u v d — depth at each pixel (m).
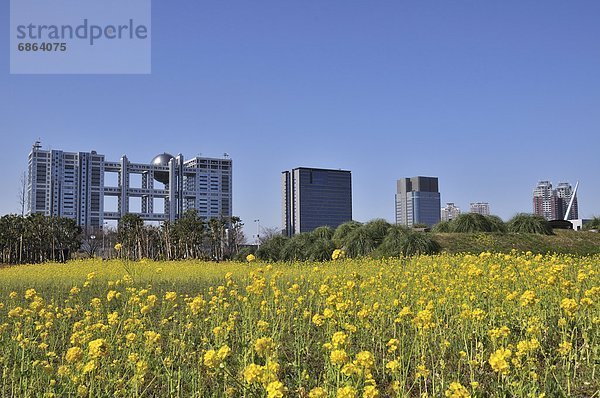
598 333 7.30
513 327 8.30
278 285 12.98
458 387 4.40
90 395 5.25
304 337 8.34
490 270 12.48
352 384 5.09
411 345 7.33
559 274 10.49
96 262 24.48
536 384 5.62
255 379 4.42
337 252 12.47
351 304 8.72
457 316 7.96
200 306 7.92
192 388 5.89
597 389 6.01
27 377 6.12
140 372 5.69
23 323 9.23
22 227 47.78
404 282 11.40
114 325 7.87
